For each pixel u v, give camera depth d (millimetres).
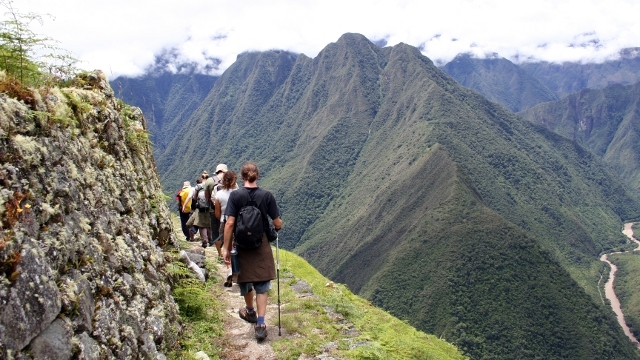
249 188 7418
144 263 6926
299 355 7469
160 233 9758
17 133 4129
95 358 4371
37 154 4328
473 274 107188
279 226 7559
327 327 8891
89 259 4910
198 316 8477
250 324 8609
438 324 98062
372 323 10367
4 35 4719
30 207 3977
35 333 3631
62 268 4312
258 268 7422
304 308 9922
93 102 7047
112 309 5082
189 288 8758
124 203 7121
